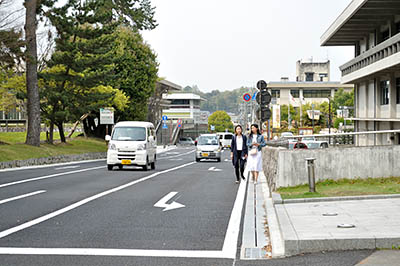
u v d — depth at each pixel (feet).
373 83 131.75
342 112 209.15
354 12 112.88
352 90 337.72
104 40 127.34
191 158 139.13
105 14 126.72
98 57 126.31
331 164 47.24
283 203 35.86
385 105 121.90
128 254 22.89
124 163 79.56
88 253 23.04
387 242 22.25
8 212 35.37
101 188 51.72
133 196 45.01
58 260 21.71
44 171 77.87
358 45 148.25
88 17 124.67
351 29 131.85
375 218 27.91
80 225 30.35
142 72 178.50
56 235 27.27
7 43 96.32
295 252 22.45
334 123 267.59
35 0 110.11
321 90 344.69
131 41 175.63
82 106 132.26
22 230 28.73
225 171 81.30
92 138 182.60
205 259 22.03
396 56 93.45
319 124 299.38
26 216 33.68
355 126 152.05
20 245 24.73
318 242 22.43
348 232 23.91
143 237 26.81
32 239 26.20
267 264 20.94
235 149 60.03
